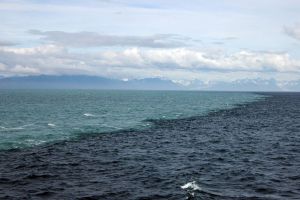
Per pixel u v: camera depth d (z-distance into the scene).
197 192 22.91
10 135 49.56
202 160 33.84
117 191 23.48
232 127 62.56
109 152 38.25
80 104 131.25
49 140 46.22
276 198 22.08
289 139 48.34
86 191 23.53
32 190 23.75
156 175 27.67
